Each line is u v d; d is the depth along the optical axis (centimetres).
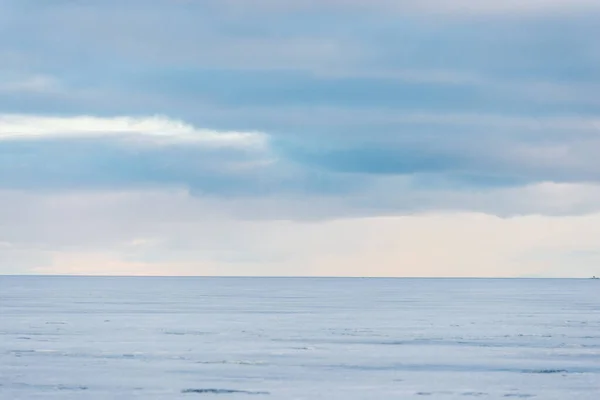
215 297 18850
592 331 8738
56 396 4922
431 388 5194
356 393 5034
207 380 5425
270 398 4891
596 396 4962
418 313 12219
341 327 9269
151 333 8400
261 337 8025
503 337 8062
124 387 5181
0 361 6212
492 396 4959
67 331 8569
